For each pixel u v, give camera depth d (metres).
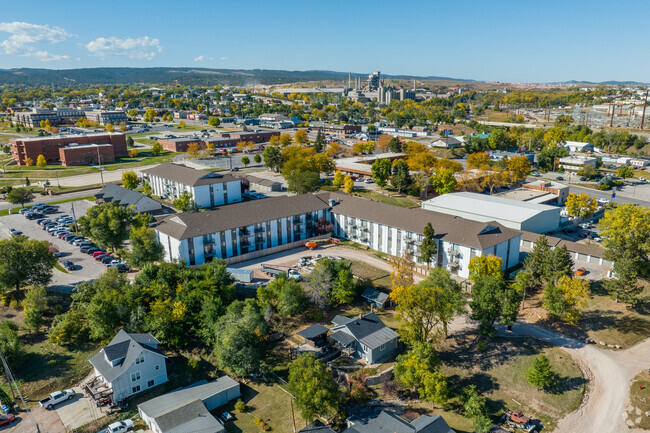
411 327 75.00
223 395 66.69
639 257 94.06
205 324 78.56
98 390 67.12
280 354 77.50
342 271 89.75
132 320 78.12
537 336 80.06
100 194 152.88
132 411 65.25
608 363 72.75
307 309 89.06
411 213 114.31
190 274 89.50
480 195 144.75
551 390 68.00
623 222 96.69
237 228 109.62
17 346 71.94
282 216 117.44
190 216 108.19
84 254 112.75
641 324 81.12
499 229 104.56
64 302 88.88
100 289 84.62
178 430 58.19
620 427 61.56
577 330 81.12
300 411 64.31
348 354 77.00
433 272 82.75
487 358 75.00
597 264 106.62
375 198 162.88
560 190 165.62
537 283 91.38
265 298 85.88
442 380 63.78
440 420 57.69
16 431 60.75
